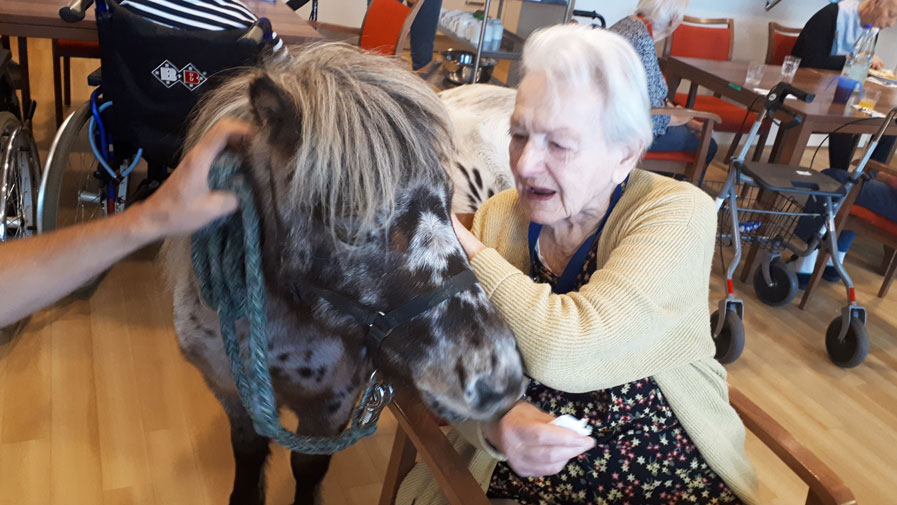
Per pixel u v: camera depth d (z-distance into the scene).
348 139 0.97
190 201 0.84
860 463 2.31
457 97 2.48
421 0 3.06
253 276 1.00
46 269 0.81
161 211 0.83
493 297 1.14
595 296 1.10
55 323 2.34
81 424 1.96
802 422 2.47
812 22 4.70
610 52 1.08
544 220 1.21
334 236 1.00
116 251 0.83
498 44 4.25
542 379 1.11
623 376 1.16
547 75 1.10
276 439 1.10
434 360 1.03
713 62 4.30
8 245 0.82
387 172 0.98
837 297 3.43
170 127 2.29
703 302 1.24
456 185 2.14
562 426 1.04
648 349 1.19
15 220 2.38
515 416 1.08
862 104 3.59
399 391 1.16
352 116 0.98
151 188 2.81
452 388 1.03
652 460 1.25
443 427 1.54
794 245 3.11
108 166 2.48
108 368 2.19
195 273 1.17
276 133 0.98
